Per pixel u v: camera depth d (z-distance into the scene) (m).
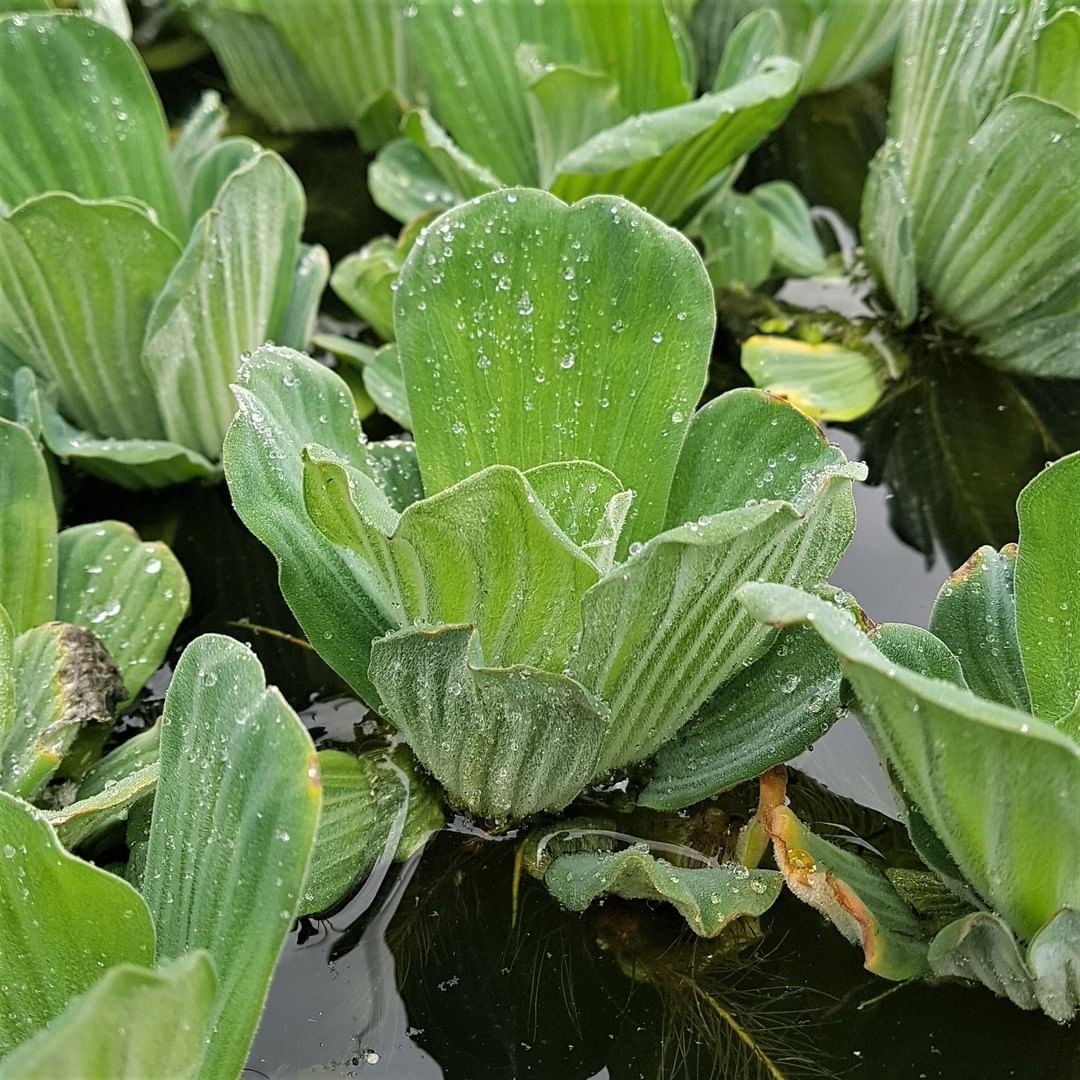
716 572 0.25
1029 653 0.27
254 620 0.38
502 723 0.26
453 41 0.50
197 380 0.40
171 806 0.24
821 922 0.29
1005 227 0.41
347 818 0.30
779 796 0.29
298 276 0.45
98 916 0.22
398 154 0.54
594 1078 0.26
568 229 0.30
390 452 0.34
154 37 0.70
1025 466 0.42
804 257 0.50
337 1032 0.27
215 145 0.50
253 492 0.28
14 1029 0.23
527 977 0.28
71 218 0.36
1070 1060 0.26
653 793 0.30
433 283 0.30
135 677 0.34
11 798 0.21
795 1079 0.26
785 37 0.58
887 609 0.37
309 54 0.58
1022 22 0.39
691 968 0.28
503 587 0.26
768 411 0.31
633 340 0.30
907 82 0.44
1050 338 0.43
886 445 0.43
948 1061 0.26
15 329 0.40
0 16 0.41
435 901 0.29
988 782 0.22
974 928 0.25
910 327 0.47
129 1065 0.18
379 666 0.27
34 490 0.33
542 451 0.31
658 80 0.49
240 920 0.22
